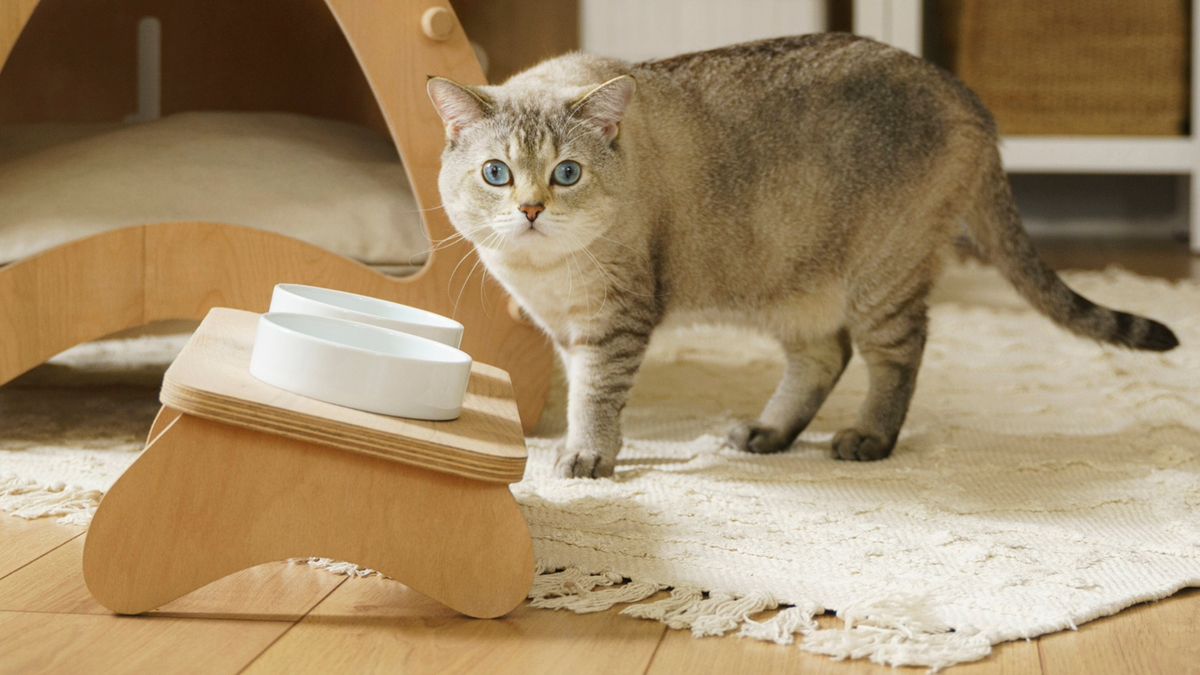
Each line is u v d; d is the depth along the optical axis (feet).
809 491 5.10
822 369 6.07
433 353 4.09
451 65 5.66
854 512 4.79
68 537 4.44
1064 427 6.26
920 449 5.89
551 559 4.24
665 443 6.04
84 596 3.88
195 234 5.56
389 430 3.64
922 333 5.92
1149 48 12.89
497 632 3.70
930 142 5.72
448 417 3.90
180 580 3.68
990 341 8.64
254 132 6.29
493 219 5.13
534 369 6.09
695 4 13.07
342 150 6.36
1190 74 12.97
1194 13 12.83
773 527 4.58
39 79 8.63
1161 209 14.74
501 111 5.10
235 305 5.64
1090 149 13.03
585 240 5.18
